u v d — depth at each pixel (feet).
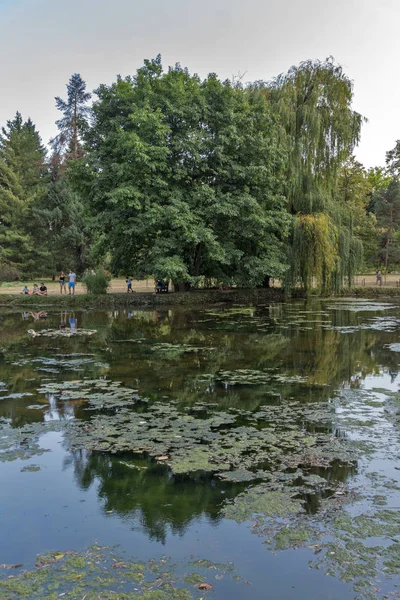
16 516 14.80
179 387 29.86
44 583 11.70
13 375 33.19
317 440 20.70
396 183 188.55
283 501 15.35
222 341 47.32
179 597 11.14
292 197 96.43
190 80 86.53
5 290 119.55
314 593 11.26
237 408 25.50
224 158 83.05
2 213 161.38
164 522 14.35
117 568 12.26
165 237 85.46
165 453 19.43
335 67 96.48
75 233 157.69
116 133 81.25
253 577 11.85
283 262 93.71
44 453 19.61
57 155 174.50
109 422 23.29
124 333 53.47
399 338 48.52
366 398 27.12
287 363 36.88
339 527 13.88
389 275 189.57
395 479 16.90
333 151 95.96
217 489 16.30
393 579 11.71
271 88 98.78
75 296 85.71
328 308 83.46
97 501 15.69
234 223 87.25
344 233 97.71
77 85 179.63
